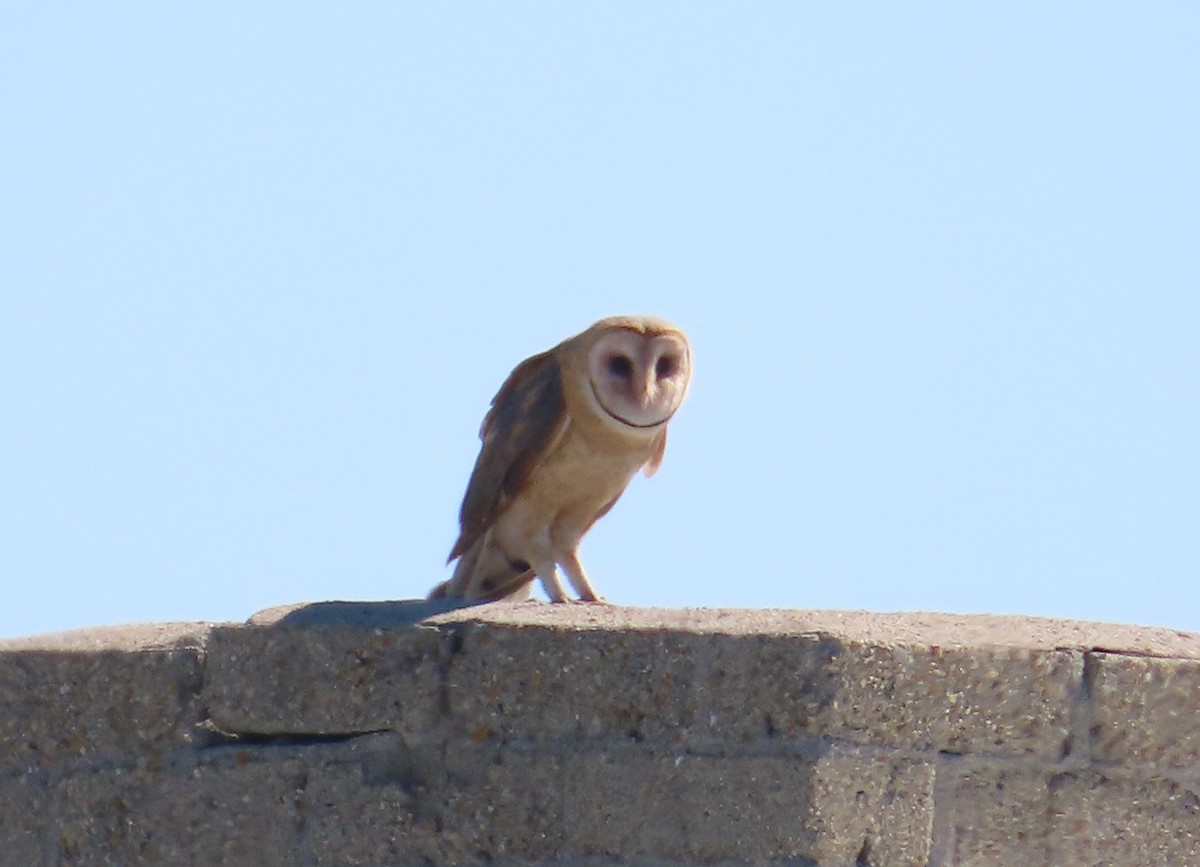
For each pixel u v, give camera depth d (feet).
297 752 35.22
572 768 34.19
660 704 34.06
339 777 35.01
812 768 33.55
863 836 34.27
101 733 35.91
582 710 34.30
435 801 34.68
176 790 35.53
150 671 35.86
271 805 35.22
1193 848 37.09
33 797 36.09
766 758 33.71
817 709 33.68
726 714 33.94
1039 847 36.06
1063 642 36.58
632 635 34.19
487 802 34.47
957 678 35.29
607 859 34.06
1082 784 36.37
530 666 34.47
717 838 33.76
